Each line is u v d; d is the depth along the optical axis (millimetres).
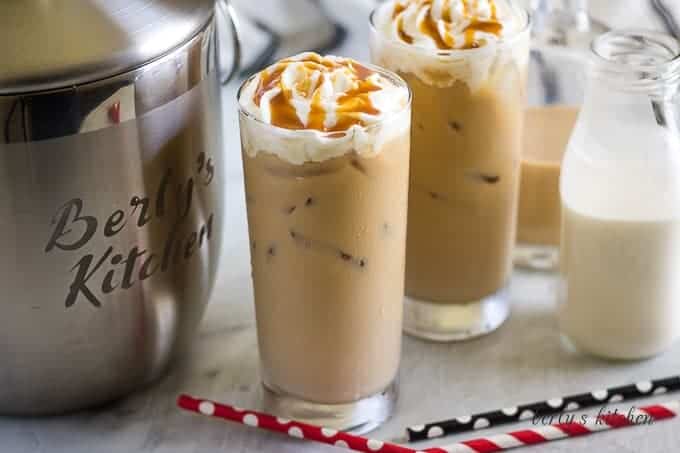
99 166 651
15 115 631
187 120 678
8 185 643
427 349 768
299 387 710
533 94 835
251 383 749
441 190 735
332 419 715
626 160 720
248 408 734
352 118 653
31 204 647
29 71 627
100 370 700
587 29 842
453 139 723
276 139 653
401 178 676
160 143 667
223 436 715
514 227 771
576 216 733
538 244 825
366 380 708
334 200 661
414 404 732
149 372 723
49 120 635
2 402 708
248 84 682
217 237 729
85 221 658
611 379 744
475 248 752
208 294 736
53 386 699
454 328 770
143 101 653
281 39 985
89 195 654
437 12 721
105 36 641
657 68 710
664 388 728
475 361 759
